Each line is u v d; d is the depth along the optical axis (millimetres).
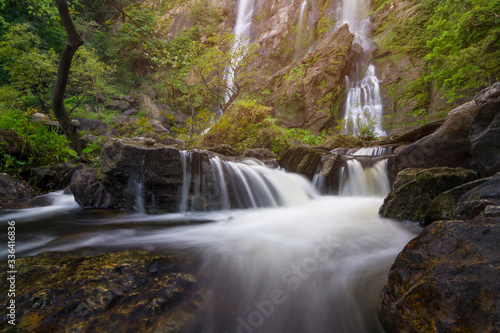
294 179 5555
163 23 7805
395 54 17734
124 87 25578
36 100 16984
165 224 3705
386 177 5352
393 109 15891
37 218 4129
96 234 3172
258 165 5555
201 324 1546
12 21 18812
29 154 6816
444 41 9766
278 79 19047
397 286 1547
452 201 2883
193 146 9234
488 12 8203
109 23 7082
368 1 22422
